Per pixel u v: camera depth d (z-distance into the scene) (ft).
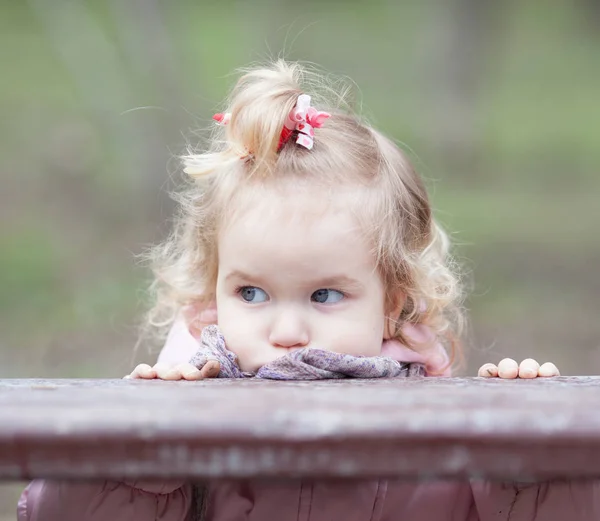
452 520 8.63
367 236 9.75
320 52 79.41
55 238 43.04
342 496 8.36
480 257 39.17
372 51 79.97
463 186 54.70
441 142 62.59
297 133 10.09
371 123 13.94
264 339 9.54
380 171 10.26
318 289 9.62
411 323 10.68
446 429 5.57
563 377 8.62
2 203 48.32
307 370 9.14
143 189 46.32
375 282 9.85
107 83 50.85
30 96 67.56
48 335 30.78
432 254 11.44
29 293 35.22
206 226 10.59
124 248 41.37
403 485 8.60
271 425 5.55
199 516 8.53
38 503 7.91
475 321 31.83
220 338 9.62
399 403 6.03
